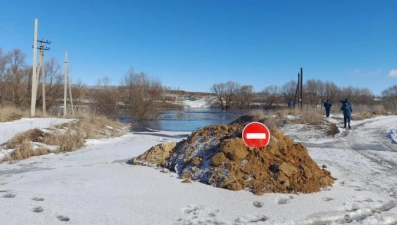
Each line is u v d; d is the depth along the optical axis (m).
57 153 12.55
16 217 5.11
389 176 8.79
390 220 5.46
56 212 5.37
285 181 6.83
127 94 39.44
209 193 6.52
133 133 21.75
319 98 71.31
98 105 36.12
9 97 41.41
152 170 8.35
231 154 7.45
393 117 33.75
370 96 82.12
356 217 5.62
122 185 6.99
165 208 5.71
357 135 19.11
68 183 7.12
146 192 6.54
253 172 7.10
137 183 7.14
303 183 6.88
